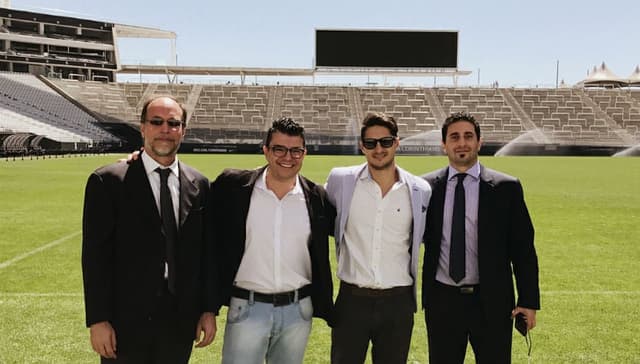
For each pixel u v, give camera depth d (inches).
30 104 1883.6
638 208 556.4
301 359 136.6
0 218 463.5
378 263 139.0
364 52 2236.7
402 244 140.9
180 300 121.0
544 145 1962.4
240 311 130.3
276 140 126.0
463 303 139.0
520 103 2335.1
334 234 145.6
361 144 137.6
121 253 116.8
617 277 286.2
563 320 218.1
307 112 2292.1
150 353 120.3
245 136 2071.9
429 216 143.9
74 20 2282.2
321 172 951.0
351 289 141.5
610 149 1929.1
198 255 124.2
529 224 138.6
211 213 129.0
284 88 2405.3
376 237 138.9
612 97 2349.9
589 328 209.2
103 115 2060.8
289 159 126.0
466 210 139.7
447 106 2337.6
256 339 129.8
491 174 141.1
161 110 118.3
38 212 496.7
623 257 334.6
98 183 116.0
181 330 122.0
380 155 134.6
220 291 129.3
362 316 140.6
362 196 139.6
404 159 1592.0
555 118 2251.5
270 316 129.8
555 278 283.7
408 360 181.2
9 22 2193.7
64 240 370.0
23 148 1529.3
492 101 2347.4
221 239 130.9
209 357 183.9
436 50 2236.7
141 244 116.9
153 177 120.7
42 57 2207.2
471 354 187.8
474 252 138.9
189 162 1243.2
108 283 116.3
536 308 136.2
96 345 114.7
